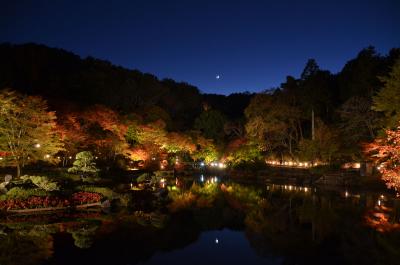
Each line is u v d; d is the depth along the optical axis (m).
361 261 13.05
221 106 82.69
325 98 48.12
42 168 30.09
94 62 62.72
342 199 26.80
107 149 36.81
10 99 22.44
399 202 24.89
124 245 14.62
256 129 47.59
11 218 18.25
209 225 19.11
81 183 25.73
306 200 26.91
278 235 17.00
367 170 36.00
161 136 44.97
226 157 54.38
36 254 13.05
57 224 17.48
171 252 14.22
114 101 58.19
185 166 58.44
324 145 39.19
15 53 51.03
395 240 15.60
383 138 25.20
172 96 71.81
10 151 23.30
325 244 15.28
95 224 17.80
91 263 12.35
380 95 26.06
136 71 67.62
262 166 48.06
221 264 13.01
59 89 45.53
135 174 37.53
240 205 25.39
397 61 28.56
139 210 22.25
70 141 30.67
